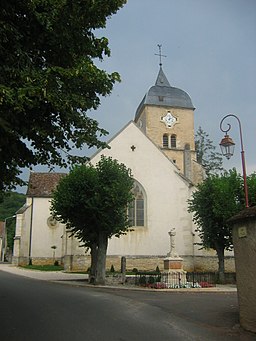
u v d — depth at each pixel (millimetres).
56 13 7832
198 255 31891
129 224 24344
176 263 22141
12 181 11258
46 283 21562
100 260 21984
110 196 21844
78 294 15945
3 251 66438
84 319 10016
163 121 53406
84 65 8570
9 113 7562
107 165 23141
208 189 25984
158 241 31641
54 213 24281
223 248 25031
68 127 9570
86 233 22953
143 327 9227
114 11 9164
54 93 7727
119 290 19141
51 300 13680
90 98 9633
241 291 9195
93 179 22344
